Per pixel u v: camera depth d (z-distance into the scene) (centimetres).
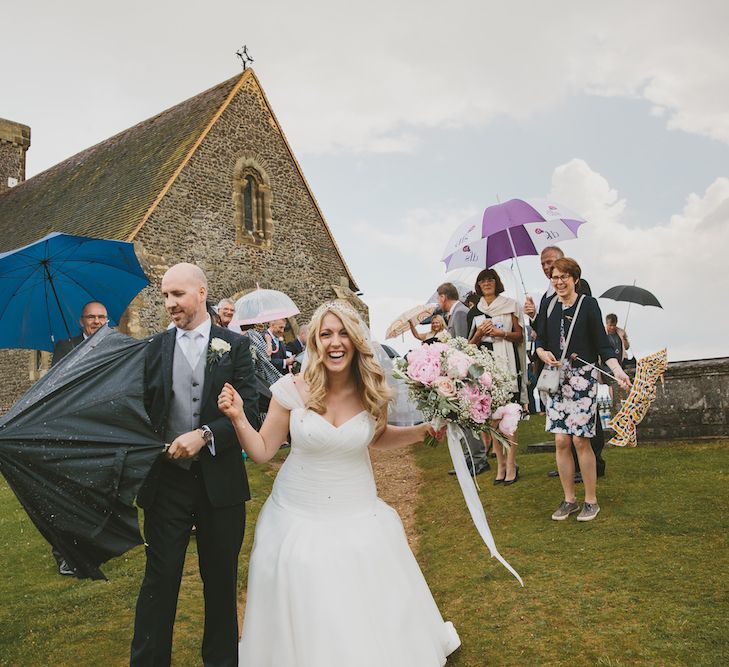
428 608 331
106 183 2064
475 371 349
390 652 291
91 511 321
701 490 547
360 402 339
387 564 311
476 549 503
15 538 619
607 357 510
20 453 316
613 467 660
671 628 344
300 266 2134
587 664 325
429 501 677
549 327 532
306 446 320
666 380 763
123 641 400
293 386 332
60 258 436
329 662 278
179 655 386
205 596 342
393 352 721
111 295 486
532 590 413
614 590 396
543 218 678
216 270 1872
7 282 430
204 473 335
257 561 315
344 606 288
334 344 328
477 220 690
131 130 2341
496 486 663
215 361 352
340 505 318
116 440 324
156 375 351
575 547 468
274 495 337
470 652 354
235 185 1959
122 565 543
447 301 785
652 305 1106
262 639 304
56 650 393
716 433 733
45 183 2520
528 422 1059
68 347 526
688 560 419
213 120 1908
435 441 367
